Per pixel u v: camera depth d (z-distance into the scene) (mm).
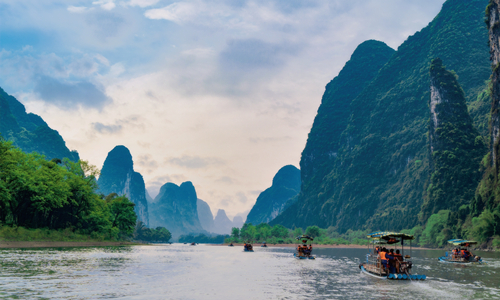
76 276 33938
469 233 152000
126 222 155875
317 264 60531
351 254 106875
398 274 37469
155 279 34562
